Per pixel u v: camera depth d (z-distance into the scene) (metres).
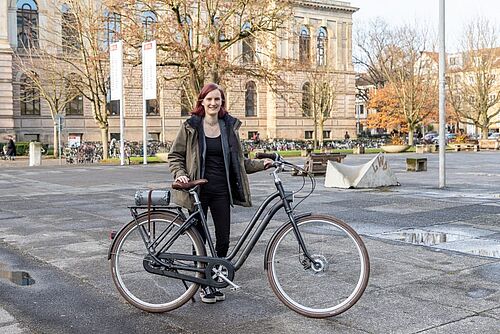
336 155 21.44
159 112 56.56
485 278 6.16
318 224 5.07
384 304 5.28
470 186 16.25
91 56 38.94
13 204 13.32
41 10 46.59
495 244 7.93
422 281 6.05
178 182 5.16
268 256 5.05
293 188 15.79
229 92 56.62
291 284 5.09
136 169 27.11
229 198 5.41
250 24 31.00
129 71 51.88
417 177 19.89
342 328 4.69
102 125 37.47
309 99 59.69
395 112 60.78
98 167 29.30
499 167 26.08
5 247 8.22
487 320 4.82
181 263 5.13
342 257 5.05
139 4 37.44
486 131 60.41
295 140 59.78
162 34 28.50
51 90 46.53
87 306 5.40
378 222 9.84
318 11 66.50
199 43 30.11
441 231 8.95
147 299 5.23
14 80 49.34
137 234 5.25
